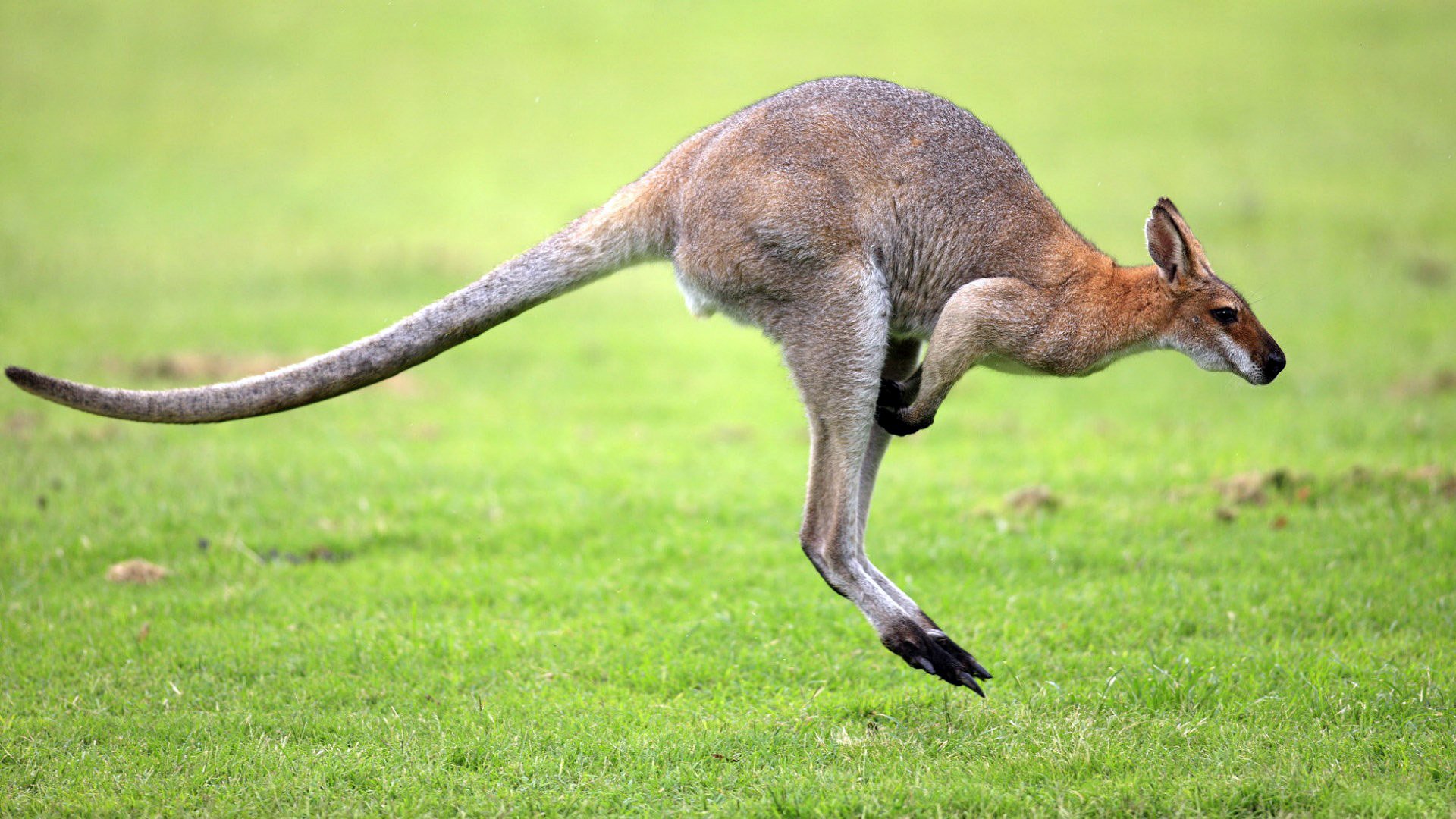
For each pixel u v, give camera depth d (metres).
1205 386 50.75
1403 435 40.88
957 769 20.27
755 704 23.89
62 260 69.06
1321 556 30.11
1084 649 26.03
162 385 48.62
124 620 27.84
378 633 27.16
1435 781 19.59
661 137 94.88
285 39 117.69
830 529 23.20
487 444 43.22
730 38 115.75
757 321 23.58
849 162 22.92
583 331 61.88
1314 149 87.19
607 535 34.06
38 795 20.33
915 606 23.36
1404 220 73.19
